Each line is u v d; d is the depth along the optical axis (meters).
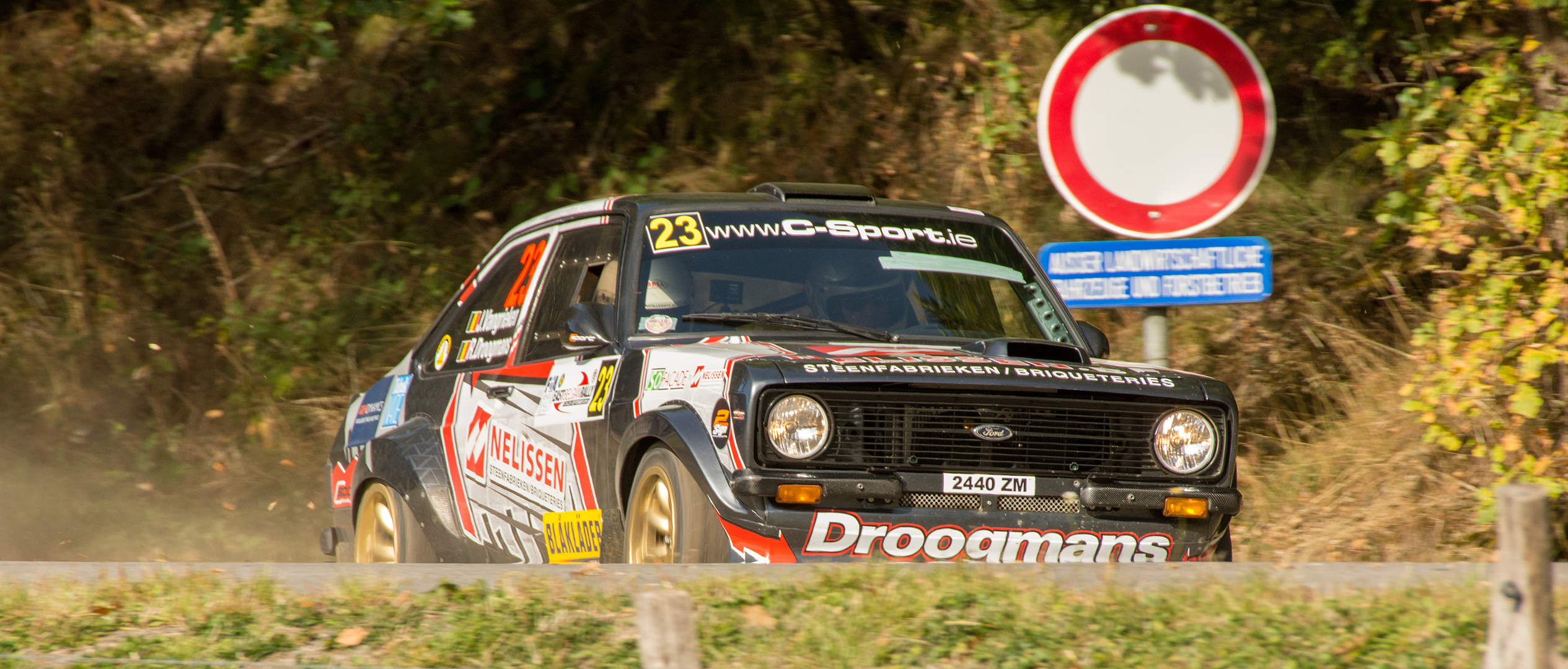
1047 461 22.70
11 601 18.73
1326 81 46.31
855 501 21.75
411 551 29.05
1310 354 39.66
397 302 51.25
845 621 16.20
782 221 26.73
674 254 25.80
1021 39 50.00
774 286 25.69
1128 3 47.38
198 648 16.16
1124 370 23.73
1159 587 17.95
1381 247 40.03
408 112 56.06
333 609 17.66
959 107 50.09
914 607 16.73
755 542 21.52
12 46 60.78
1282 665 14.55
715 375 22.48
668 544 23.05
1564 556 31.00
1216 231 42.28
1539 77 33.84
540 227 29.41
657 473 23.17
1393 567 20.50
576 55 56.00
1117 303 25.94
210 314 52.50
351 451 32.00
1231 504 23.12
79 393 49.56
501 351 28.47
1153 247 25.72
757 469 21.56
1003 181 47.28
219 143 57.81
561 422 25.55
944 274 26.66
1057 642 15.56
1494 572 11.82
